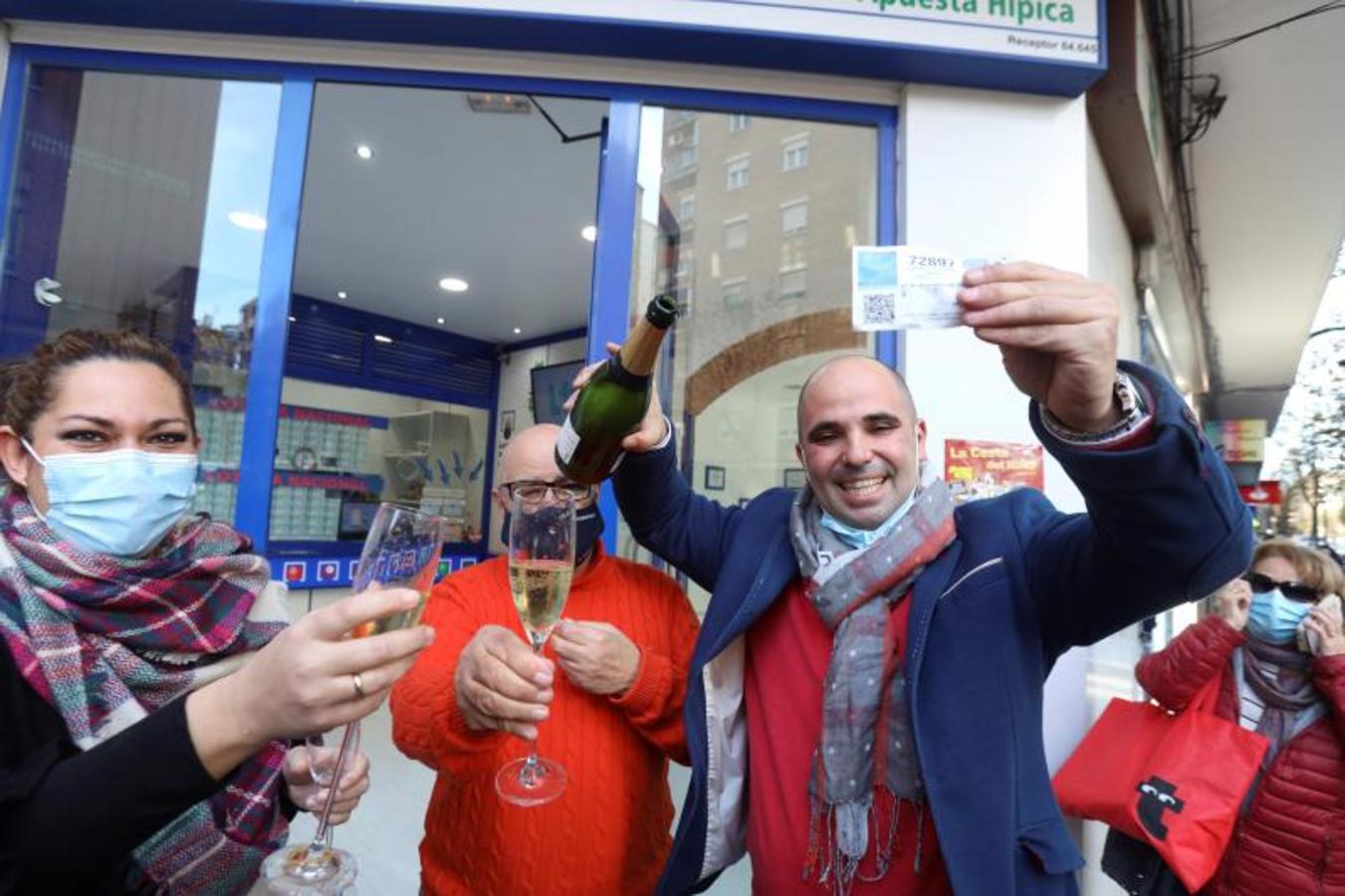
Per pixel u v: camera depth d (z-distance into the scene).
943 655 0.96
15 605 0.81
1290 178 4.18
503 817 1.08
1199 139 3.79
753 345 2.08
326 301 5.17
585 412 1.06
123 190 1.98
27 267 1.94
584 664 1.03
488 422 6.11
